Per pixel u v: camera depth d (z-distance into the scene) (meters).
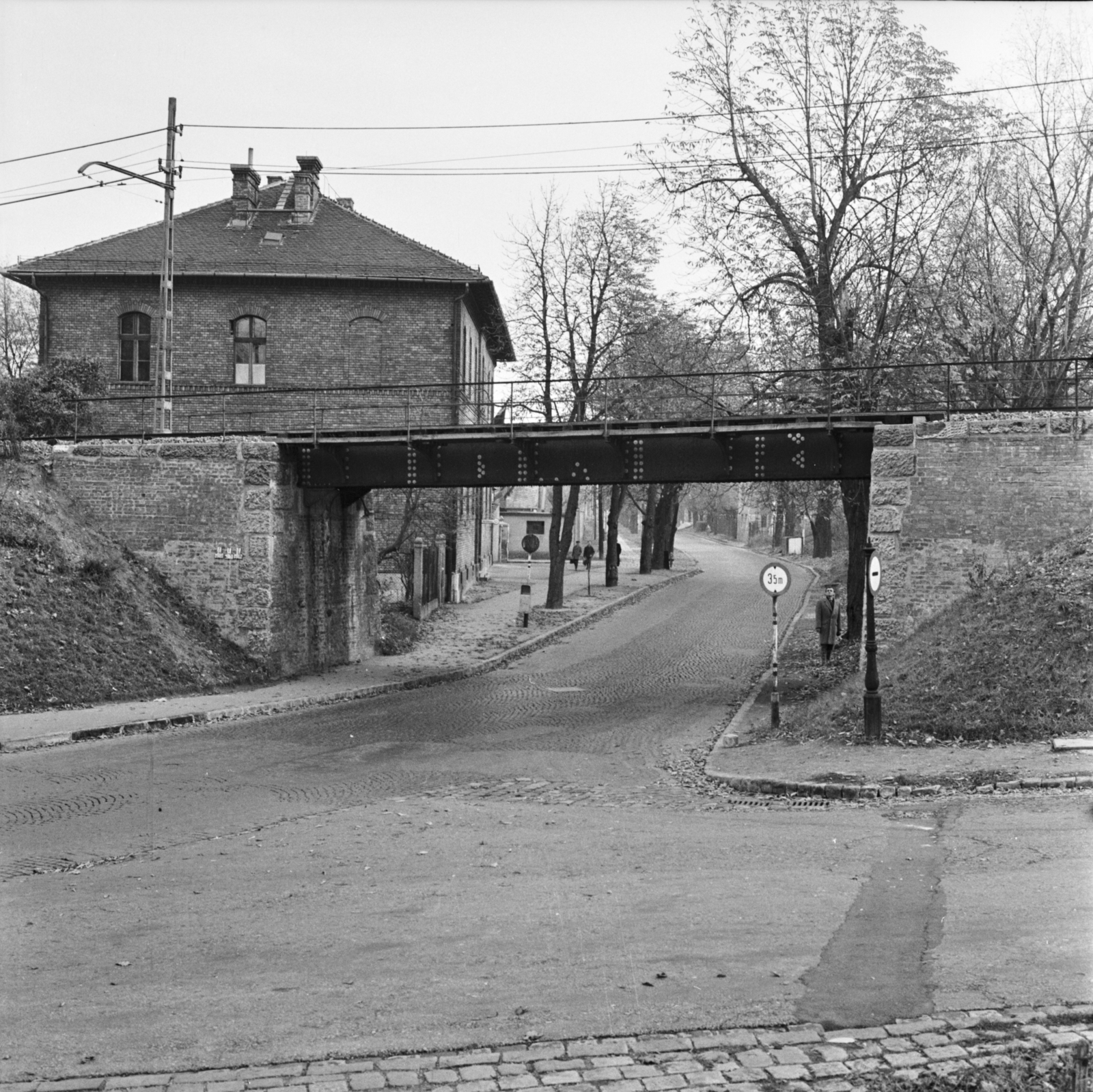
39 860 11.85
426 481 27.09
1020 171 28.92
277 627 27.41
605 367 42.69
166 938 8.74
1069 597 18.97
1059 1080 5.87
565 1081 5.92
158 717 21.02
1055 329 28.72
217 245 42.81
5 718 20.45
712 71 28.44
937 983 7.04
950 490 21.66
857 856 10.64
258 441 27.22
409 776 16.81
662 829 12.72
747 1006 6.80
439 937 8.46
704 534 133.12
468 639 36.53
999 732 16.41
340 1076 6.02
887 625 21.91
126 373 42.28
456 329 42.28
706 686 27.53
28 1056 6.38
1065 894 8.80
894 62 27.59
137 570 27.20
